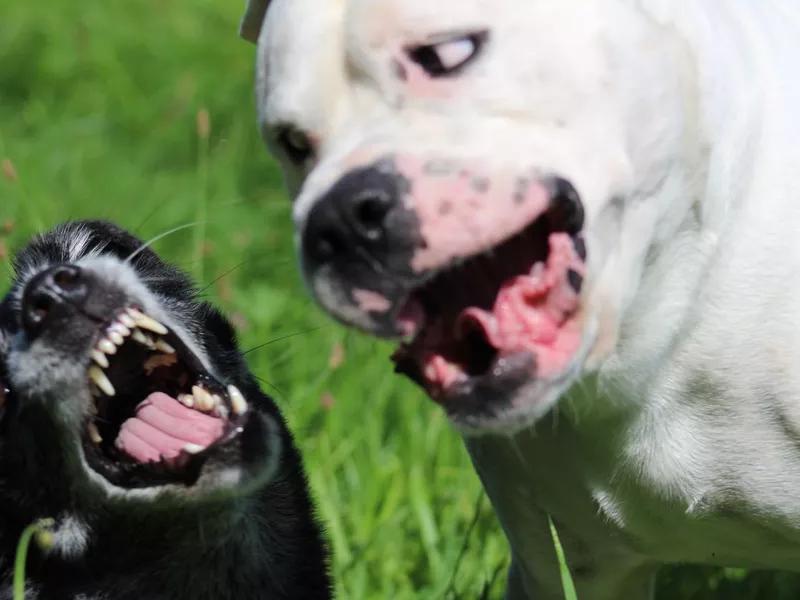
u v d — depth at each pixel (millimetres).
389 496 4434
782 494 3230
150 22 10211
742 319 3102
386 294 2631
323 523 3900
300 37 2777
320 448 4523
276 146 2908
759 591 4359
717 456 3209
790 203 3107
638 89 2801
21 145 7625
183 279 3789
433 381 2705
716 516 3309
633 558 3561
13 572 3416
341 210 2609
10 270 4098
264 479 3297
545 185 2635
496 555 4199
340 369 4965
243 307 5352
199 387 3369
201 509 3418
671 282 3037
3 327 3418
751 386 3143
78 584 3451
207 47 9633
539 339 2680
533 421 2709
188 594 3547
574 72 2725
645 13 2857
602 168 2738
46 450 3334
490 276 2719
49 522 3385
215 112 8133
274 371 4969
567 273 2672
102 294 3301
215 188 6832
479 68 2707
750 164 3082
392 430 4879
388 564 4223
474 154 2645
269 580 3652
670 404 3172
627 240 2852
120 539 3414
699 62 2936
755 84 3129
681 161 2930
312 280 2676
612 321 2814
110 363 3447
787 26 3352
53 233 3674
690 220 3012
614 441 3221
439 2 2697
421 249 2604
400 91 2711
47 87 9133
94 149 7879
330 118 2760
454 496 4520
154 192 6973
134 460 3293
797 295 3107
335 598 3904
